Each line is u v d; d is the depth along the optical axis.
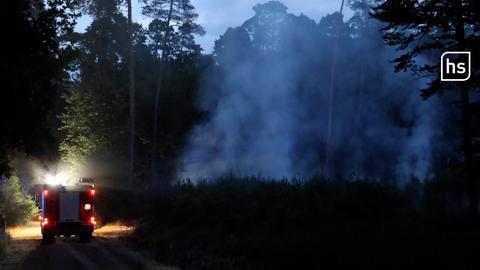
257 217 23.78
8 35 13.01
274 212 23.05
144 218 33.34
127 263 18.56
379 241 14.59
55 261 19.25
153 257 20.11
